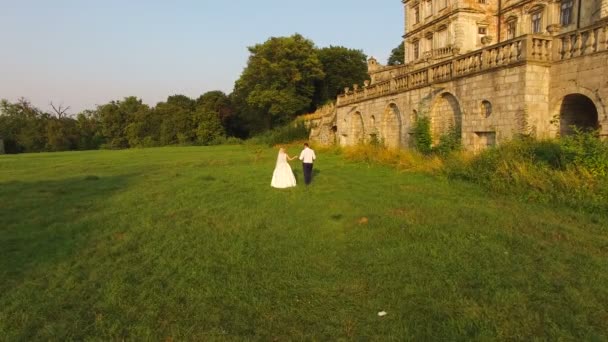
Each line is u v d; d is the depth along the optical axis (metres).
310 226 10.08
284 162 16.09
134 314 5.68
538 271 6.70
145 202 13.31
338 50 67.06
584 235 8.50
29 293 6.32
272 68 59.31
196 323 5.43
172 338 5.07
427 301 5.88
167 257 7.87
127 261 7.73
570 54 15.12
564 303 5.67
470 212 10.60
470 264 7.09
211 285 6.61
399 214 10.77
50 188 16.78
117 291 6.37
